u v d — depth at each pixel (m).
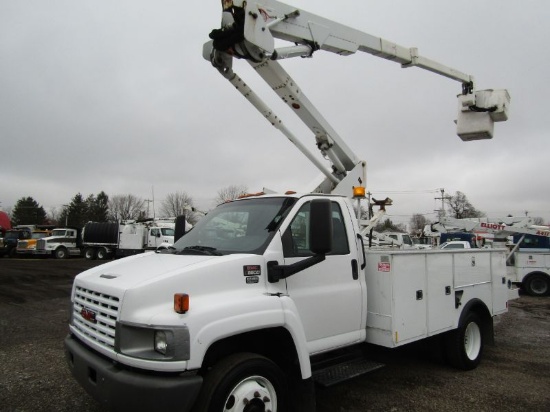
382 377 5.48
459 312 5.65
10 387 4.95
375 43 5.98
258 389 3.21
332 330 4.17
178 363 2.84
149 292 3.07
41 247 32.44
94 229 31.88
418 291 4.88
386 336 4.48
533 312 11.33
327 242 3.41
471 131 7.11
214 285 3.32
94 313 3.41
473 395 4.90
